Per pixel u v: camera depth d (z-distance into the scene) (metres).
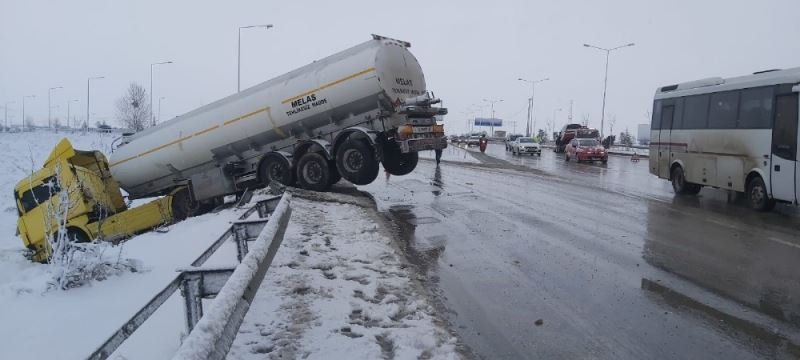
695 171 15.55
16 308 5.81
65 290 6.44
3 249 12.53
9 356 4.51
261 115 15.73
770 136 12.54
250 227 6.09
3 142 41.12
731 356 4.72
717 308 5.93
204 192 16.48
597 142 35.34
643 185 19.16
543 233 10.01
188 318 3.96
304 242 8.34
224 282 4.02
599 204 13.90
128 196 18.22
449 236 9.70
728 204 14.20
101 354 2.90
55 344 4.77
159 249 8.62
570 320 5.55
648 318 5.62
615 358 4.66
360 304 5.57
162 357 4.16
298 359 4.25
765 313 5.78
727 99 14.23
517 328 5.32
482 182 19.44
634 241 9.32
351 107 14.95
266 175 16.27
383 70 14.50
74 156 15.48
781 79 12.35
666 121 17.25
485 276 7.13
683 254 8.38
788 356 4.73
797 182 11.79
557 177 22.02
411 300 5.81
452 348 4.61
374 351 4.44
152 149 17.28
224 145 16.42
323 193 14.82
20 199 12.32
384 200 14.42
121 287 6.57
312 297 5.71
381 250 8.01
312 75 15.16
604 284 6.80
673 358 4.68
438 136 16.19
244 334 4.70
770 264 7.78
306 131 15.66
